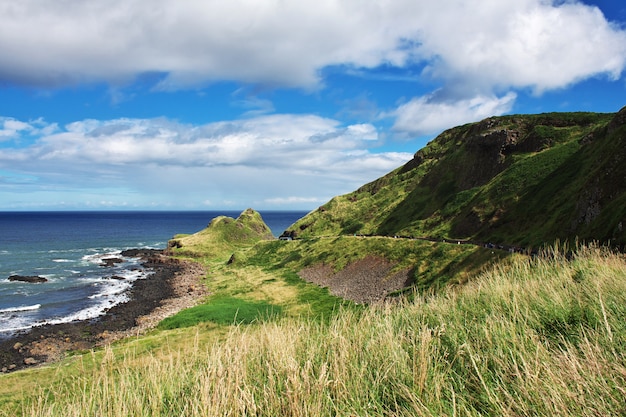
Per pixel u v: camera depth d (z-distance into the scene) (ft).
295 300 204.33
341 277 238.89
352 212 450.30
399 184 454.40
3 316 186.50
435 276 184.14
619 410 13.66
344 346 21.72
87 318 184.55
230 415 16.87
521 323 23.40
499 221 225.97
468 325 24.68
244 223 531.09
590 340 20.02
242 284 262.06
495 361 18.37
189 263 382.01
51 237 630.33
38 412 22.88
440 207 312.29
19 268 324.80
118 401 19.88
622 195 137.18
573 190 189.47
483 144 338.34
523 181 244.01
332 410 16.98
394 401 16.62
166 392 20.98
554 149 260.62
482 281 36.06
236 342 24.49
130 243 557.33
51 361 128.67
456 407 15.88
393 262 225.56
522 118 342.23
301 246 349.20
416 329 25.25
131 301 221.25
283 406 17.21
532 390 15.17
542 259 42.68
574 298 26.11
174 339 108.17
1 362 130.52
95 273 312.09
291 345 23.06
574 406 14.23
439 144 489.67
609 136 200.54
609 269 33.45
